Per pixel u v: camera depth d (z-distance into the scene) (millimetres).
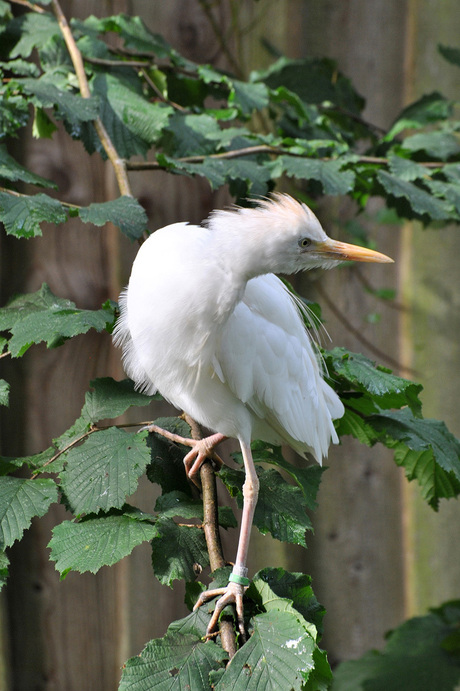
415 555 8961
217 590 3660
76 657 7129
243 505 4168
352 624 8750
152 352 4297
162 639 3387
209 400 4488
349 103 7816
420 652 5199
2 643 6984
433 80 9148
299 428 4895
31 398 7074
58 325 4004
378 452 8773
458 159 7176
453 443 4836
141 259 4406
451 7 9062
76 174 7297
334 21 8805
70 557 3533
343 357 4812
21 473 7016
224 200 7805
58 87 5621
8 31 6328
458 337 9156
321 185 5836
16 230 4254
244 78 8367
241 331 4500
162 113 5789
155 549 3791
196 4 7953
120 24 6508
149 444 4520
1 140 5387
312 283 8672
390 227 9211
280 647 3184
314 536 8570
